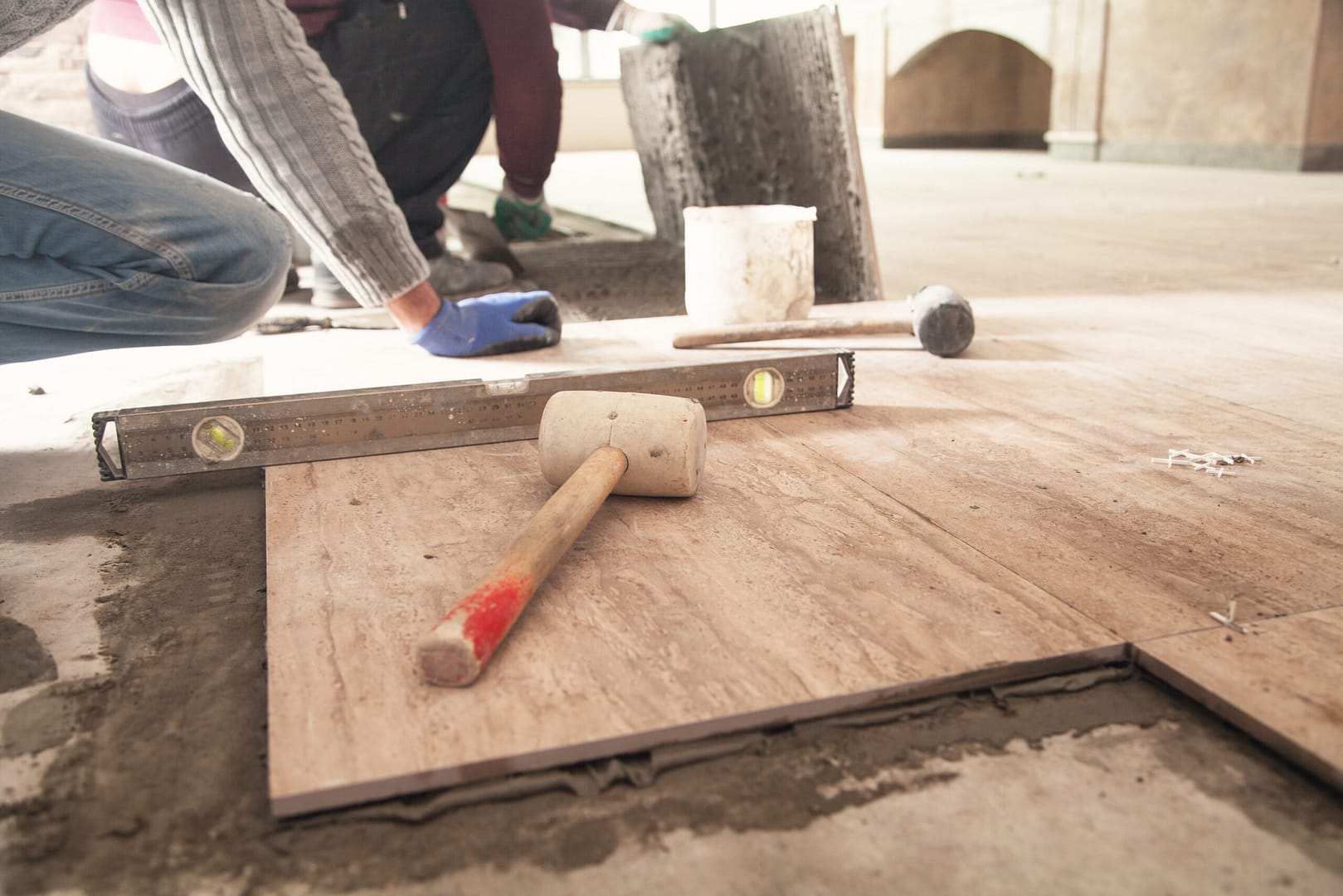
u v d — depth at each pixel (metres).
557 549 1.02
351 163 1.46
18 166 1.24
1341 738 0.80
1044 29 9.01
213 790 0.79
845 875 0.71
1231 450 1.45
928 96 11.33
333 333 2.32
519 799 0.79
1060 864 0.71
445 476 1.39
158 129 2.33
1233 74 7.44
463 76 2.64
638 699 0.86
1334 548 1.13
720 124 3.23
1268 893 0.69
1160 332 2.19
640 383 1.56
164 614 1.06
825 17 2.50
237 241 1.42
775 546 1.15
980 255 3.39
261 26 1.32
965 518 1.23
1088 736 0.85
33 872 0.71
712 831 0.75
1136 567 1.09
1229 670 0.90
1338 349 2.00
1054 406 1.67
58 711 0.89
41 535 1.25
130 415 1.35
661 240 3.98
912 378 1.86
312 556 1.14
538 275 3.14
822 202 2.72
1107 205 4.95
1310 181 6.36
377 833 0.75
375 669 0.91
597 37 11.73
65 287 1.33
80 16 3.88
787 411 1.65
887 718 0.87
